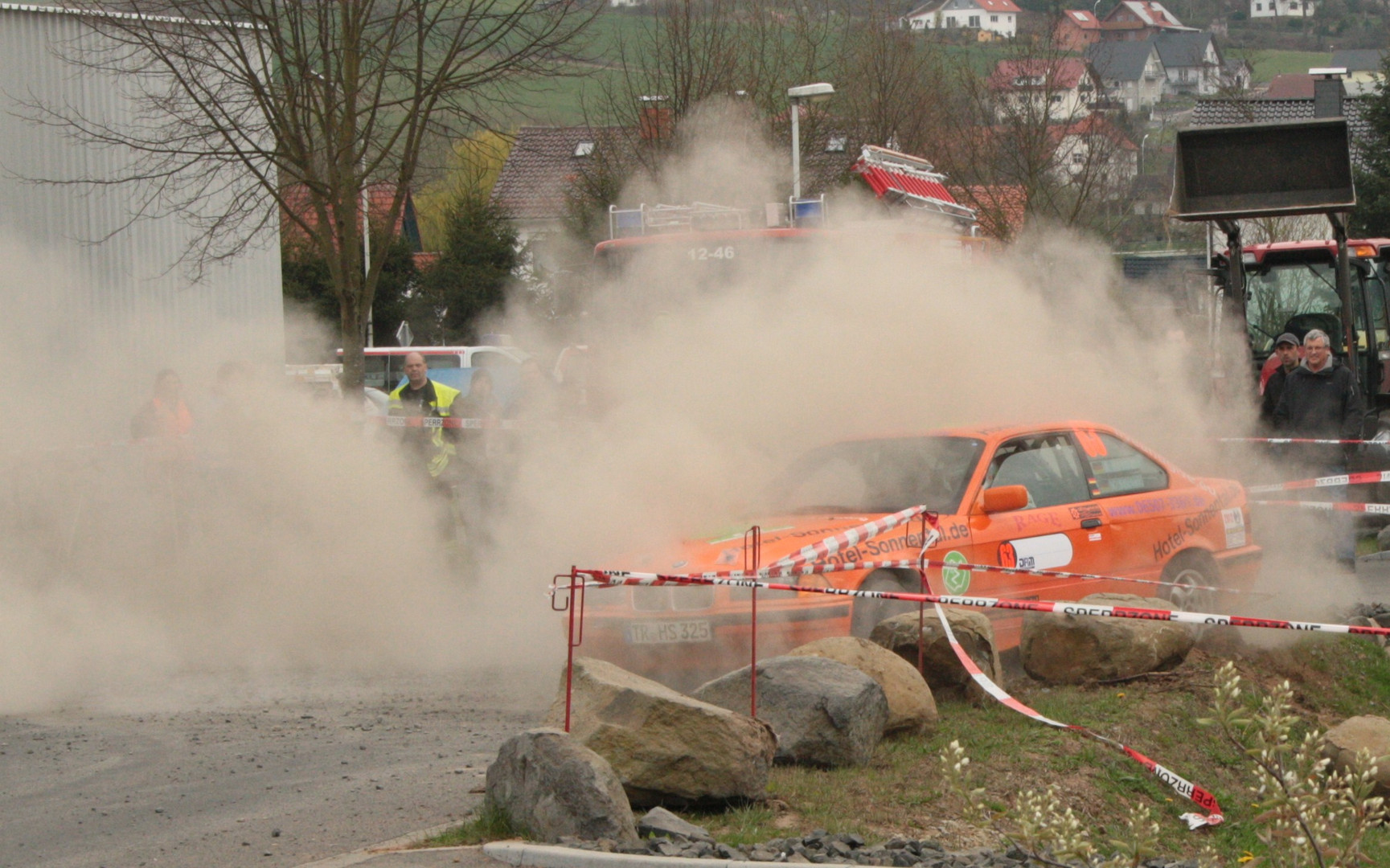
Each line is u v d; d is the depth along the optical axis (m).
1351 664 14.37
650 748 9.23
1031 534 14.07
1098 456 15.18
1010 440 14.62
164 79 29.95
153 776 10.70
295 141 22.52
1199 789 10.14
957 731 11.02
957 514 13.75
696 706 9.34
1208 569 15.58
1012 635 13.95
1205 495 15.77
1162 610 12.80
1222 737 11.43
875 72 43.25
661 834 8.77
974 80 47.50
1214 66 63.84
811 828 9.05
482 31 22.67
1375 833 10.52
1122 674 12.55
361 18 22.41
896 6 45.25
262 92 22.31
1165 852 9.54
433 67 23.00
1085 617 12.55
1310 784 7.32
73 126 27.50
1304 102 62.56
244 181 29.81
